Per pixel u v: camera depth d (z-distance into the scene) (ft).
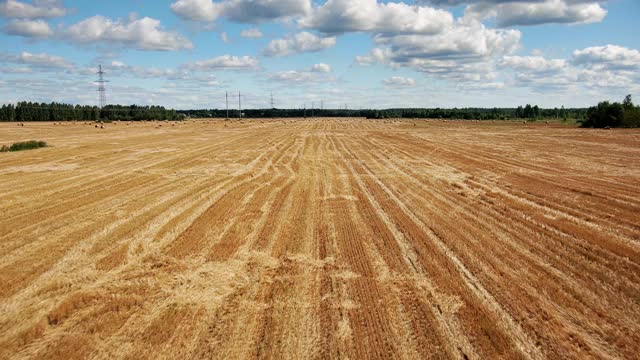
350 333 25.71
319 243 42.19
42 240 42.63
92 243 41.75
